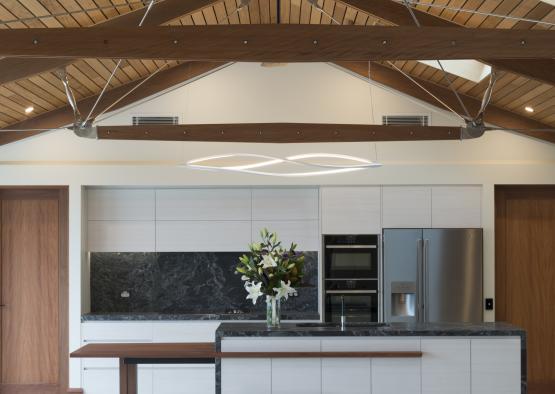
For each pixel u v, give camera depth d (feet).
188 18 20.74
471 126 19.63
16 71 16.69
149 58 12.03
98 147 25.38
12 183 25.03
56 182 25.13
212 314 25.08
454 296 24.35
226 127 19.67
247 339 18.57
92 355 17.69
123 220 26.00
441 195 25.13
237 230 26.00
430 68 23.11
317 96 25.45
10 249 25.75
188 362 18.85
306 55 12.05
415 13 18.11
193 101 25.43
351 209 25.21
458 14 17.60
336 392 18.56
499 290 25.64
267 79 25.54
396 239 24.62
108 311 26.61
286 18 22.57
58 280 25.67
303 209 26.03
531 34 12.11
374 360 18.57
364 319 25.07
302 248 25.98
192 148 25.40
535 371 25.61
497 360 18.52
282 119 25.43
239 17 22.00
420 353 18.39
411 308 24.61
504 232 25.73
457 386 18.48
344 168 19.75
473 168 24.97
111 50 11.97
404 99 25.30
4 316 25.62
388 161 25.23
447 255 24.43
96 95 24.77
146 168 25.20
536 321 25.62
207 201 26.07
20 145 25.25
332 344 18.57
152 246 26.02
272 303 19.49
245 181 25.18
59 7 16.62
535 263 25.72
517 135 25.08
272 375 18.56
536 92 21.48
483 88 22.84
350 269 25.16
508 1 15.80
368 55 12.06
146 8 17.56
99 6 17.53
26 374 25.52
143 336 25.04
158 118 25.36
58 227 25.70
